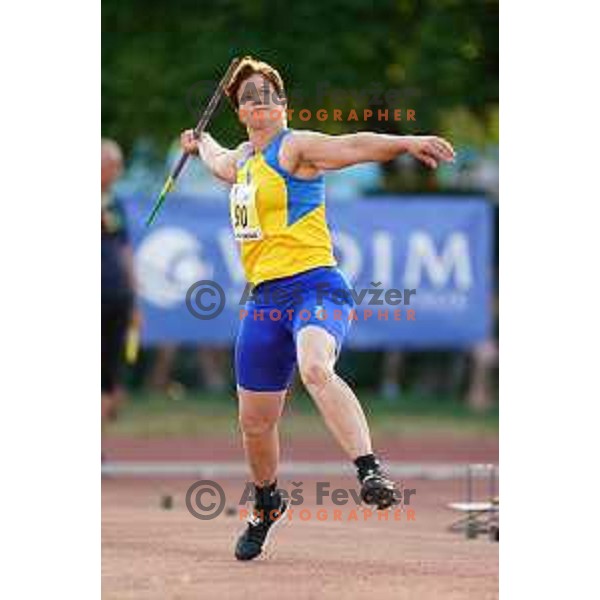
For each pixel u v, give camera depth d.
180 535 27.47
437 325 53.50
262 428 24.14
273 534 27.89
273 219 23.28
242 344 23.80
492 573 23.86
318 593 21.91
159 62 56.81
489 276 53.59
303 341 22.83
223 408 55.06
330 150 22.84
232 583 22.67
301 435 48.94
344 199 53.06
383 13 56.97
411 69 57.12
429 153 22.58
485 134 59.44
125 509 31.48
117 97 57.12
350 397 22.61
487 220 53.41
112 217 38.66
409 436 48.31
